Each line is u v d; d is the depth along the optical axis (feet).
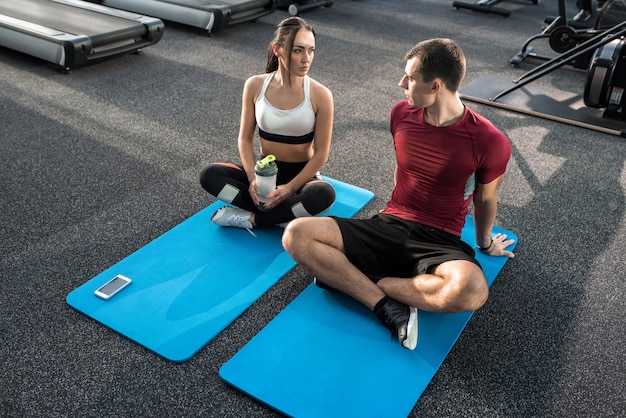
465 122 5.87
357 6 19.98
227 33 16.46
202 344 5.94
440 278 5.87
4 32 13.30
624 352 6.24
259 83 7.27
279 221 7.48
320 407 5.27
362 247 6.35
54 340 5.96
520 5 21.22
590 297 7.06
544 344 6.29
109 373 5.62
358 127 11.23
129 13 14.84
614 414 5.49
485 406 5.50
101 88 12.35
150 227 7.86
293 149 7.45
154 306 6.40
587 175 9.95
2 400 5.29
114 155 9.70
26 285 6.70
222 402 5.39
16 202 8.24
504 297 6.96
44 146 9.83
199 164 9.59
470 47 16.38
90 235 7.63
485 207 6.61
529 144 10.95
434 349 6.02
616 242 8.16
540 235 8.23
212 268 7.02
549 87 13.64
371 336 6.11
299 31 6.68
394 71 14.28
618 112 11.85
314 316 6.33
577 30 14.21
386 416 5.23
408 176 6.35
